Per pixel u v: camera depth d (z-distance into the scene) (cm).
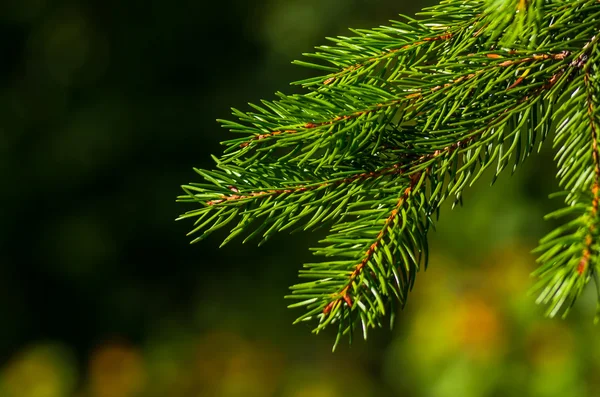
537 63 146
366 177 154
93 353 941
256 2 1078
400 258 148
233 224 940
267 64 1052
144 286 959
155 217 957
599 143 134
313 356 837
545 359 560
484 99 152
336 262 146
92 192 970
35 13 1045
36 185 955
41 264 954
